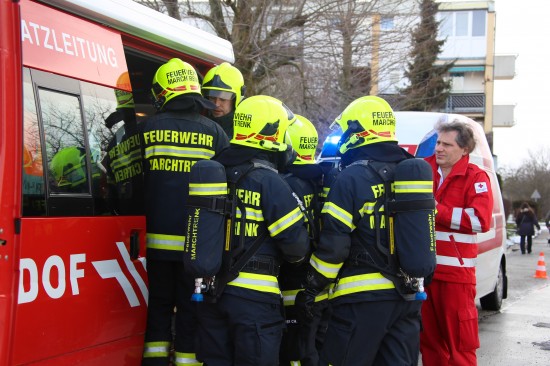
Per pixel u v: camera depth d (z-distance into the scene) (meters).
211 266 3.06
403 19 14.49
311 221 3.68
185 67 3.88
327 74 12.66
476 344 4.09
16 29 2.71
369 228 3.28
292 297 3.89
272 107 3.37
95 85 3.22
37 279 2.72
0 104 2.65
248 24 10.45
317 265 3.26
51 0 3.01
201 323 3.34
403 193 3.21
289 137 3.65
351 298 3.28
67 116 2.99
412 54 14.65
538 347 6.61
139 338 3.40
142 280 3.42
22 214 2.67
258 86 11.59
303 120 3.89
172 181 3.76
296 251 3.27
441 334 4.20
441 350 4.21
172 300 3.90
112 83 3.37
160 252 3.73
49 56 2.91
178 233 3.74
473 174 4.13
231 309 3.20
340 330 3.32
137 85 4.91
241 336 3.20
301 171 3.76
